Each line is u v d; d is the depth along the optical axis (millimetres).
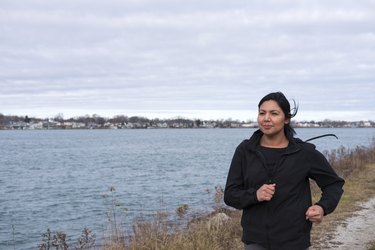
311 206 3248
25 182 28312
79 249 8383
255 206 3279
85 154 57438
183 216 9977
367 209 10391
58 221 15805
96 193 22625
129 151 63250
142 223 8211
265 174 3236
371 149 24047
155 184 25578
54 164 42250
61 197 21672
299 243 3201
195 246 6836
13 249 12180
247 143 3404
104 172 33844
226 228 7984
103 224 14594
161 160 44750
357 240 7809
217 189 11023
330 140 83062
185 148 70312
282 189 3203
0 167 39312
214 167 36250
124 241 7602
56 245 8039
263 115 3311
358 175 16250
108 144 90938
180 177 29156
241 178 3396
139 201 18781
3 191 24172
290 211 3188
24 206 19219
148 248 6906
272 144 3348
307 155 3275
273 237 3203
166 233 7445
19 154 58781
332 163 18766
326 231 8391
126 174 31891
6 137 159500
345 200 11492
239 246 7336
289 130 3371
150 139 125500
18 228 14844
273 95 3334
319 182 3361
